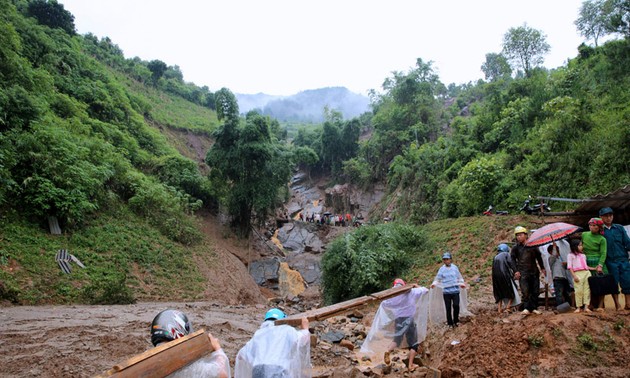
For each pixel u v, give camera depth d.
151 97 50.16
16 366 6.24
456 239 17.94
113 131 27.73
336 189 47.47
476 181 21.16
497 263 8.86
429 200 28.30
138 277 18.14
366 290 17.28
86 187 19.25
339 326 10.98
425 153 32.38
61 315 10.66
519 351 5.89
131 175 24.34
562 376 5.17
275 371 3.15
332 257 18.61
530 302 7.71
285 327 3.63
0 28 21.48
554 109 19.95
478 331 7.11
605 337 5.75
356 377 6.14
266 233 36.41
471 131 29.39
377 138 46.38
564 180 17.12
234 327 10.63
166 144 35.97
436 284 8.47
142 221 22.77
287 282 29.25
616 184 14.41
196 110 56.44
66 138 20.06
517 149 21.83
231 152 30.64
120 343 7.79
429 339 8.27
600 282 6.93
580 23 29.89
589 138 16.78
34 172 17.31
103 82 33.53
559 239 7.58
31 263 14.44
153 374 2.38
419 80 51.56
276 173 31.20
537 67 35.22
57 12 37.97
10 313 10.54
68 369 6.20
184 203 27.70
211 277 21.98
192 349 2.79
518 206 18.75
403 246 18.67
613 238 7.11
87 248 17.56
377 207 40.38
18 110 19.02
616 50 20.53
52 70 27.92
